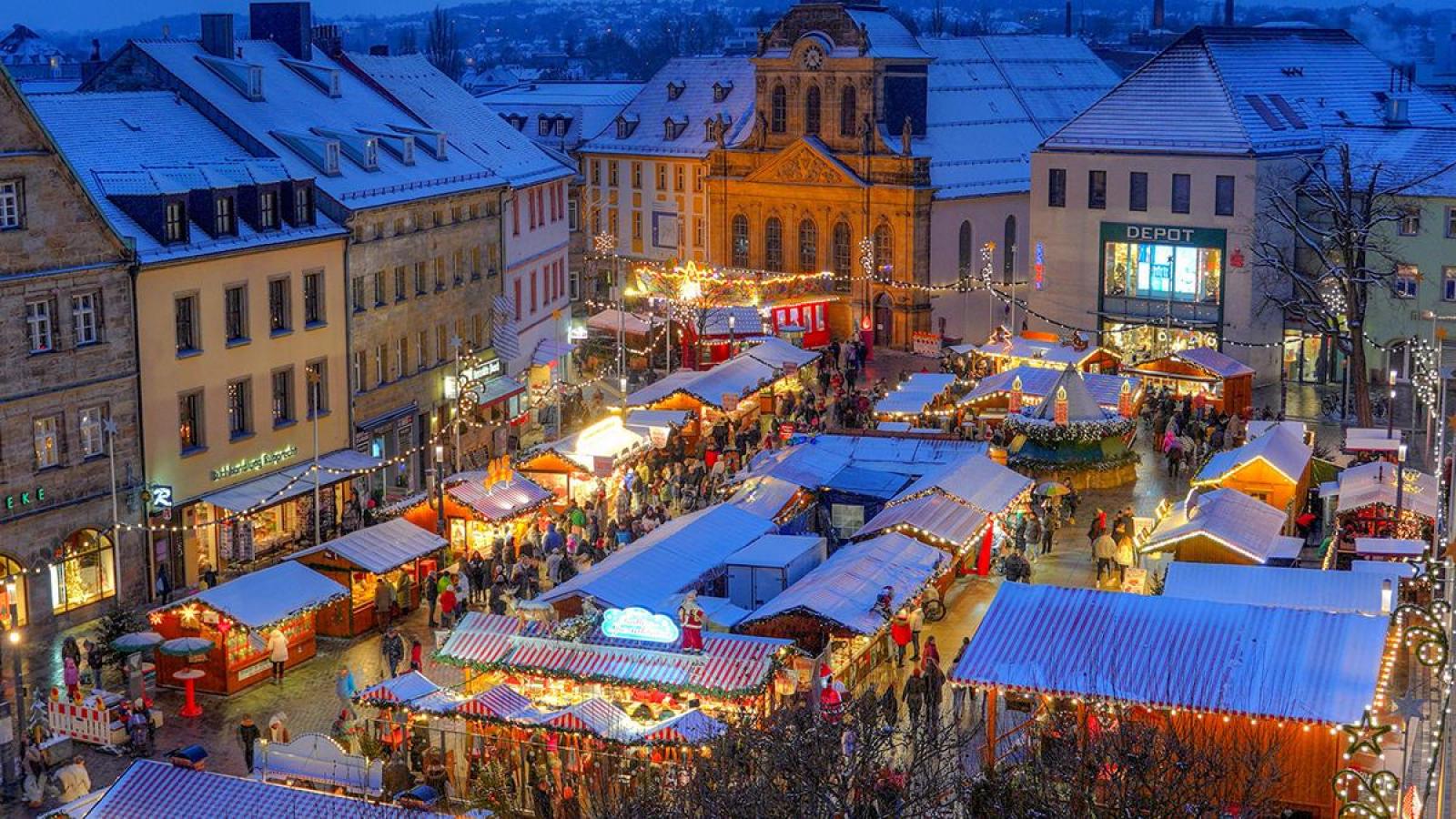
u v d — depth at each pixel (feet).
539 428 300.61
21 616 187.11
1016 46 460.96
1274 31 367.04
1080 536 228.63
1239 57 354.33
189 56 261.24
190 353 209.15
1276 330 336.70
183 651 165.17
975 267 411.75
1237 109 338.95
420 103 313.53
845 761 112.68
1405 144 332.60
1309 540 215.72
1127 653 137.69
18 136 184.44
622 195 471.21
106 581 197.98
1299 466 220.64
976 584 203.82
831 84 405.18
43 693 169.78
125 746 158.10
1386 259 316.40
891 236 397.39
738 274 404.36
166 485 204.33
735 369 293.02
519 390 290.35
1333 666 134.62
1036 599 147.33
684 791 111.14
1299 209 333.42
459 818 120.88
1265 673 133.80
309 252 232.32
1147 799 106.93
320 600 179.52
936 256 400.67
